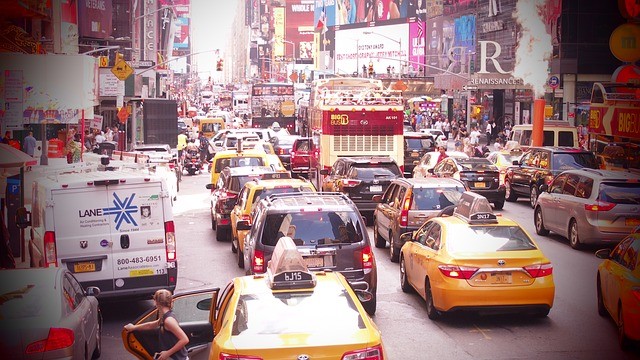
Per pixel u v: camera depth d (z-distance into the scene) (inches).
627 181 748.0
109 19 2271.2
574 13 2277.3
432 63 4279.0
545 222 862.5
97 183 520.4
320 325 289.4
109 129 1808.6
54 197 516.7
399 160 1202.6
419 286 535.5
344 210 501.4
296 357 270.8
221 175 937.5
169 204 534.0
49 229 514.9
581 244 771.4
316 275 332.2
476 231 495.5
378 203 807.1
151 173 551.5
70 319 362.3
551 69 2354.8
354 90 1393.9
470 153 1664.6
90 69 1259.8
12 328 343.0
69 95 1186.6
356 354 273.6
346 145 1195.9
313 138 1381.6
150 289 528.4
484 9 2847.0
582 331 480.1
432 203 703.1
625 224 740.7
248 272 539.5
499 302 470.9
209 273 690.2
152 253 528.4
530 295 471.8
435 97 4089.6
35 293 365.1
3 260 635.5
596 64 2290.8
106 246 522.0
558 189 842.2
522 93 2677.2
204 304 353.4
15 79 1162.0
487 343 455.5
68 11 1697.8
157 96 3388.3
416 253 543.2
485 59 2655.0
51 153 1270.9
